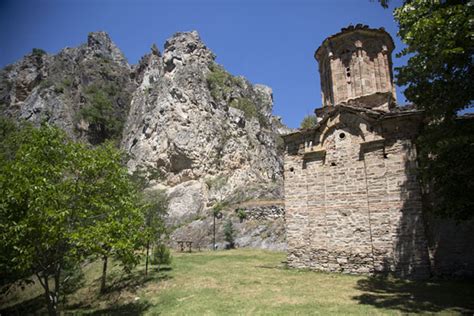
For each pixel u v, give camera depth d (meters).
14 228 8.75
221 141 51.75
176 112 52.16
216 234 32.97
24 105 74.25
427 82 10.86
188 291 13.28
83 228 10.00
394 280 13.24
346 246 15.05
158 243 20.05
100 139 69.00
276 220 31.25
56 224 9.25
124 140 64.25
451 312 8.88
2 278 13.60
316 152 16.64
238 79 71.25
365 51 19.36
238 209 35.16
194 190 45.19
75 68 82.44
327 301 10.59
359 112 15.85
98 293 16.67
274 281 13.81
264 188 41.62
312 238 15.97
